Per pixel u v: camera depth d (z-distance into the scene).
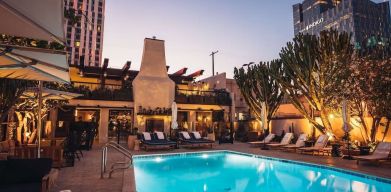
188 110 24.61
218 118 25.89
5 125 13.61
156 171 11.05
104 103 21.64
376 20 159.50
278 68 18.66
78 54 107.81
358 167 10.15
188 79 31.80
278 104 21.36
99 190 6.59
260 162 13.27
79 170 9.16
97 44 113.88
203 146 18.42
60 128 19.55
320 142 14.27
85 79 26.97
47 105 13.38
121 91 22.38
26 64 4.56
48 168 5.67
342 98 14.12
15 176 5.37
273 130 23.12
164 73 24.03
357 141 14.44
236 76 23.69
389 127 14.27
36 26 3.35
